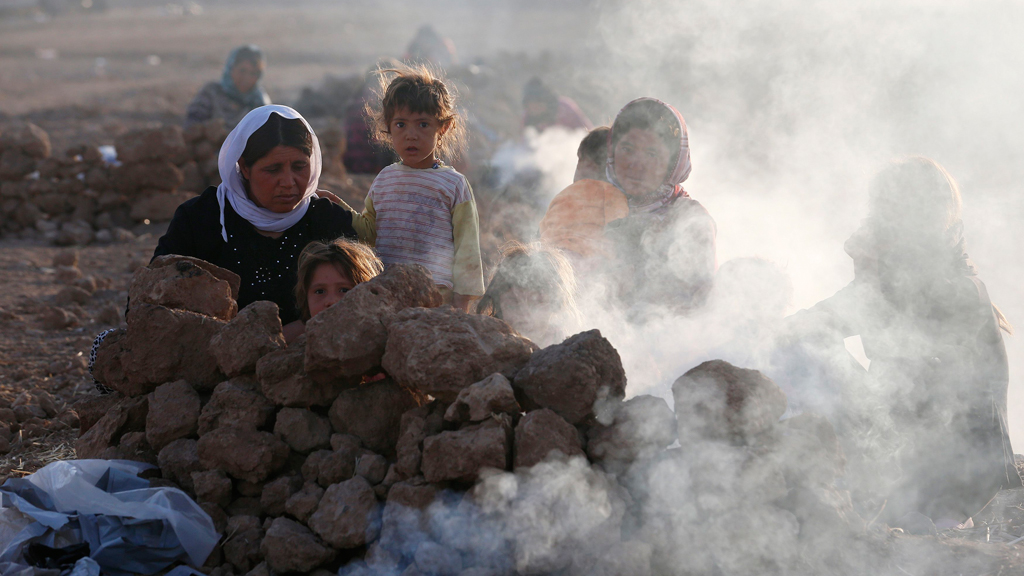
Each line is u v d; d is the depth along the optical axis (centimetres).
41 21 6494
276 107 342
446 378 256
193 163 1018
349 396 276
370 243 376
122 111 2052
